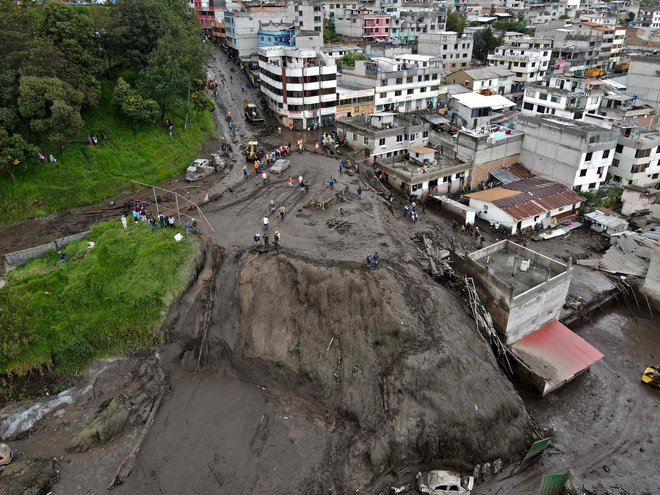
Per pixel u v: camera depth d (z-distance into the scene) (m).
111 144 68.00
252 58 119.12
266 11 128.75
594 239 62.66
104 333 41.78
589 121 80.75
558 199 65.94
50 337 40.94
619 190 71.00
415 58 108.31
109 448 35.34
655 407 40.22
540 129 72.31
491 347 42.88
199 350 42.00
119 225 53.06
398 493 32.94
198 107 78.62
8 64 60.47
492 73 110.88
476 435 35.44
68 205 60.12
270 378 40.03
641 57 101.94
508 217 62.53
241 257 45.94
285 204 57.16
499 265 46.56
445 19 154.75
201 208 57.06
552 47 138.88
